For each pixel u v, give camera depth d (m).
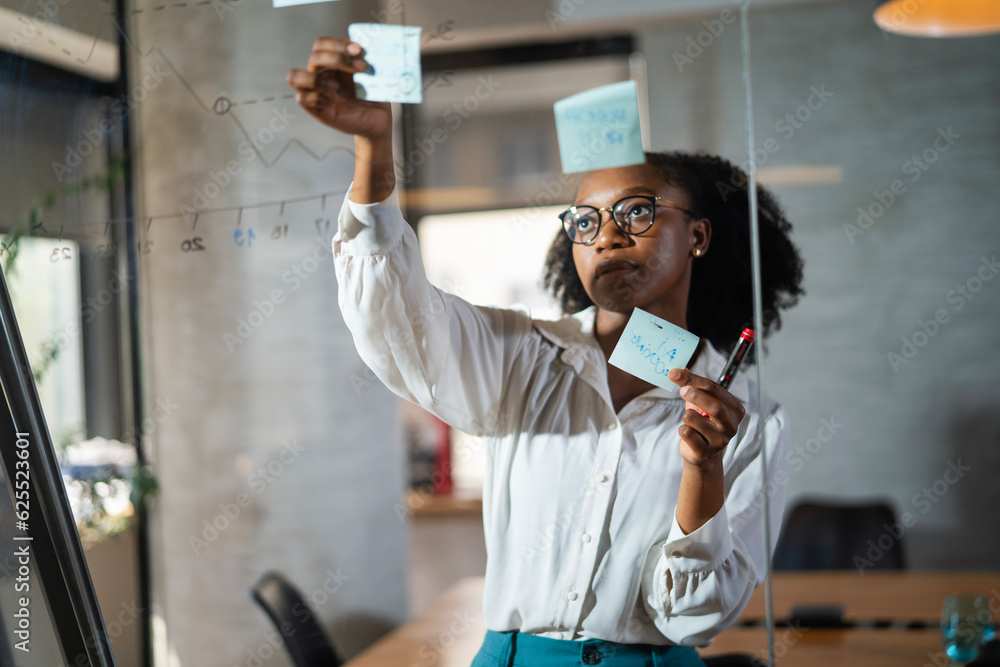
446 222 1.70
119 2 1.03
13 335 0.80
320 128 1.09
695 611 0.70
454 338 0.77
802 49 1.55
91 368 1.29
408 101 0.76
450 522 2.50
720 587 0.69
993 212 1.54
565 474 0.76
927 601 1.38
